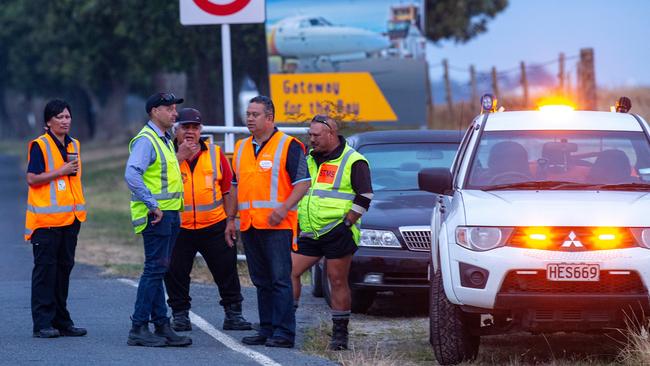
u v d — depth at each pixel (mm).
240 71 139250
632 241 30641
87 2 139500
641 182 34094
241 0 55562
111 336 37562
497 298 30656
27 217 36844
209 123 141000
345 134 58406
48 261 36844
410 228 41094
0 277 54094
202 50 135000
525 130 36062
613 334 34781
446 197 35062
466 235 31359
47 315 37031
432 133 48438
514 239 30891
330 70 81938
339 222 34875
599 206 31281
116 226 83500
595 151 35188
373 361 32562
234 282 39188
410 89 82312
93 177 152875
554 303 30297
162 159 35312
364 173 34781
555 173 34688
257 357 33688
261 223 35156
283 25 81812
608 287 30469
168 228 35562
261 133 35406
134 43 154625
